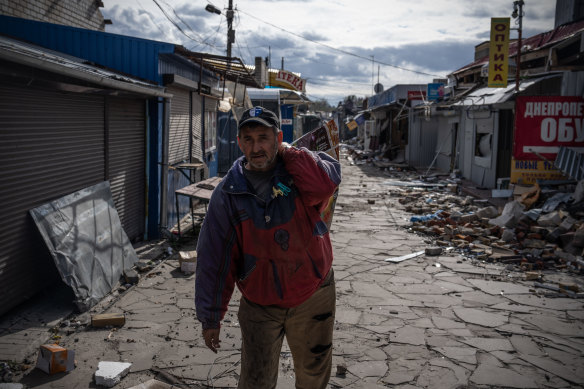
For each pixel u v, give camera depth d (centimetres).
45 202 525
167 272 640
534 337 450
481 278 638
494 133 1430
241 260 239
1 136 449
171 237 809
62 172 561
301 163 228
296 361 269
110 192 657
